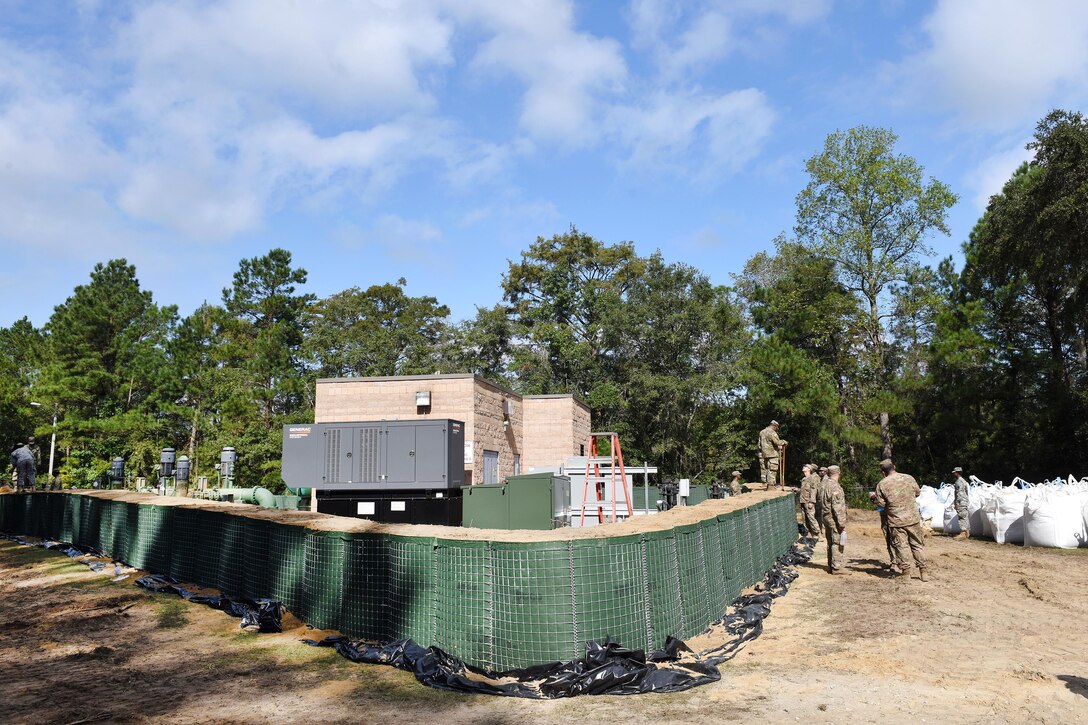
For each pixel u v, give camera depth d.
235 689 6.30
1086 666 6.76
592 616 6.57
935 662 6.90
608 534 7.00
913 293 39.25
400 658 6.88
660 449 42.06
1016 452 34.09
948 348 32.56
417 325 55.19
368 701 5.92
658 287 44.69
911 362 37.41
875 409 34.19
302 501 18.19
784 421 39.75
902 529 12.34
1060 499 16.55
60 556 14.77
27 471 22.84
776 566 13.68
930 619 8.90
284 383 44.19
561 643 6.46
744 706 5.60
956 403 34.31
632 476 19.30
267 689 6.29
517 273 55.53
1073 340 35.62
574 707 5.67
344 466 14.76
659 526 7.80
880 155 36.69
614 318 44.69
